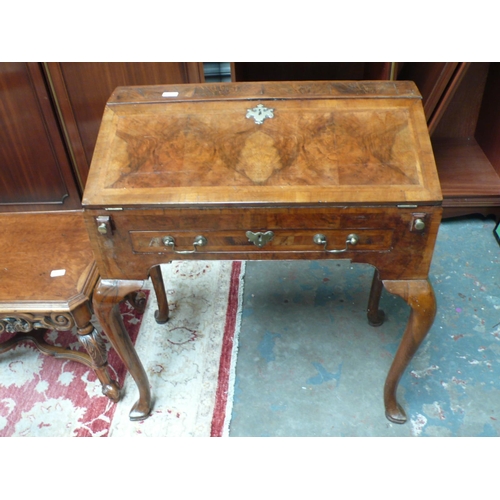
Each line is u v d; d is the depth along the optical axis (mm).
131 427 1631
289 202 1180
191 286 2111
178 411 1668
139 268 1325
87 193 1217
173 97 1392
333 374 1767
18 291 1479
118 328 1427
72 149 2205
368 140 1274
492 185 2303
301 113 1331
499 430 1590
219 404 1681
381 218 1206
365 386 1729
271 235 1246
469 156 2492
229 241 1270
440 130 2607
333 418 1640
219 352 1840
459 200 2285
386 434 1592
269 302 2033
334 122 1310
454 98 2496
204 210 1203
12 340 1802
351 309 1996
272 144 1279
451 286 2072
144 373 1581
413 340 1373
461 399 1676
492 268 2158
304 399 1695
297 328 1926
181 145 1291
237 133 1303
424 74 2041
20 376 1801
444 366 1772
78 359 1767
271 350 1852
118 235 1261
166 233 1255
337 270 2164
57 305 1439
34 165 2248
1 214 1790
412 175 1211
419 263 1279
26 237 1686
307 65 2297
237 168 1242
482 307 1976
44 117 2086
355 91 1384
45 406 1705
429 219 1196
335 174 1220
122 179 1238
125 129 1330
